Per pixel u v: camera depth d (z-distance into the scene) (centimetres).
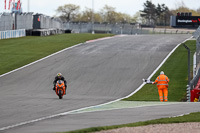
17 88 9788
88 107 6069
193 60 13650
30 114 5206
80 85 10275
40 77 11381
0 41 19950
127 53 15562
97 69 12500
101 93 9206
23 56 15075
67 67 12875
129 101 7425
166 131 3897
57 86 7606
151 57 14625
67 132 3719
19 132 3850
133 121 4572
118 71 12181
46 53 15788
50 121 4572
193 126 4200
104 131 3831
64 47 17500
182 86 10069
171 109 5666
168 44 18600
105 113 5269
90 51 16212
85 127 4150
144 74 11744
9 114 5197
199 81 9081
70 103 6725
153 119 4681
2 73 12012
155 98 8462
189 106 6041
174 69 12381
